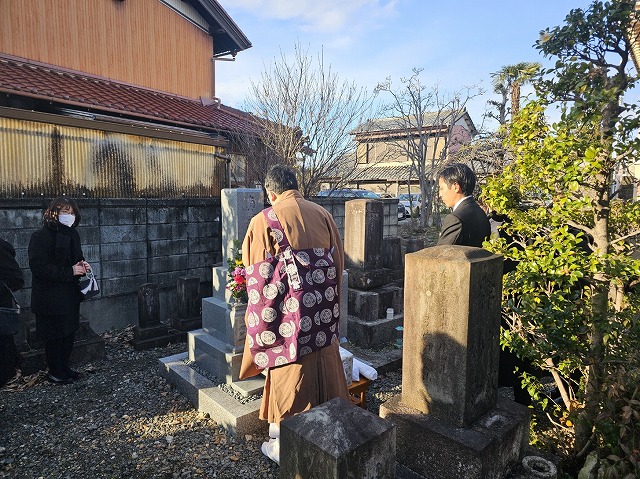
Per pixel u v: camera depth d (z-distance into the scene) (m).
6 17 7.28
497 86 12.91
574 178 2.20
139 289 4.95
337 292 2.46
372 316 4.71
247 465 2.68
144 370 4.21
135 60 9.43
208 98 11.18
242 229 3.65
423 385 2.04
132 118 7.60
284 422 1.62
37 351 4.13
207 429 3.09
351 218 5.01
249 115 9.61
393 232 10.28
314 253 2.37
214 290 3.84
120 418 3.27
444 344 1.93
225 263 3.81
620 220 2.93
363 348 4.61
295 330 2.25
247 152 8.85
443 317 1.92
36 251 3.59
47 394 3.68
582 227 2.52
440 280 1.92
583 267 2.20
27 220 4.52
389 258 6.65
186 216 5.93
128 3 9.23
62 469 2.67
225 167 6.87
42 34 7.77
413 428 1.97
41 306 3.65
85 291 3.88
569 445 2.51
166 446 2.89
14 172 4.63
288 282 2.28
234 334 3.33
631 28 2.26
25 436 3.03
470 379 1.89
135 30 9.41
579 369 2.66
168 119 7.80
